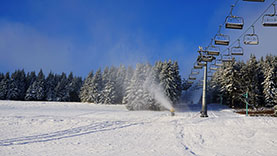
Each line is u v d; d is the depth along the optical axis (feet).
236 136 38.04
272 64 153.58
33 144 31.81
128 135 41.93
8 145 30.40
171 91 145.28
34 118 60.80
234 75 146.30
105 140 36.37
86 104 178.70
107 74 216.54
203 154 26.02
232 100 148.66
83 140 36.11
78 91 259.39
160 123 58.70
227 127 46.26
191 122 58.59
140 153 26.12
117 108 167.12
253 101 145.18
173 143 33.88
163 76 147.95
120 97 205.26
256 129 42.91
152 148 29.66
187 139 37.65
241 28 30.58
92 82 198.80
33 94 227.40
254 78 156.04
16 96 231.09
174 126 52.29
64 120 58.39
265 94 151.94
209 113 113.19
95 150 27.91
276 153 25.55
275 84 144.66
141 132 45.55
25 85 257.75
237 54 43.37
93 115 90.84
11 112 94.27
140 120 69.56
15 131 44.04
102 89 205.98
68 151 27.04
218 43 40.60
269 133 37.68
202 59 68.03
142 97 146.41
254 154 25.32
